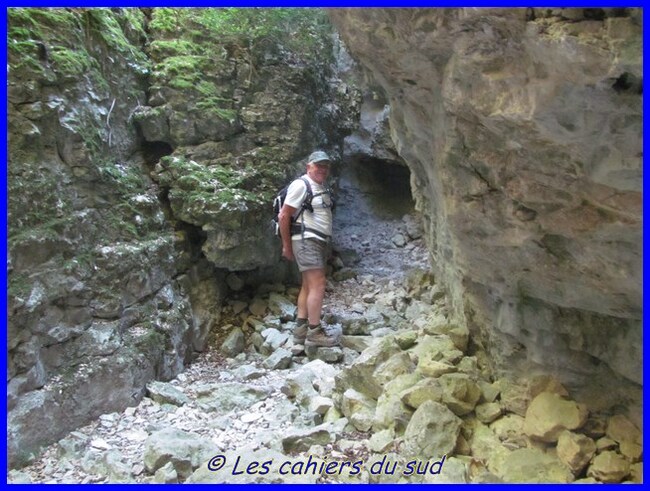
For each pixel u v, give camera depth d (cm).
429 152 236
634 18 115
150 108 393
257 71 441
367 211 661
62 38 311
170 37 416
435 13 146
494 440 237
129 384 310
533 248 195
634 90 126
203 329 409
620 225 161
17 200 268
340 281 538
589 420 227
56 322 280
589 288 198
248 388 328
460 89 159
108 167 340
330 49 531
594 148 143
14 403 251
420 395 252
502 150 168
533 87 135
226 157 420
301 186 387
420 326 382
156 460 237
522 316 240
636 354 205
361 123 668
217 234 397
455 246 241
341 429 268
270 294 464
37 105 282
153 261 353
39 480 237
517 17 128
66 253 294
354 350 397
